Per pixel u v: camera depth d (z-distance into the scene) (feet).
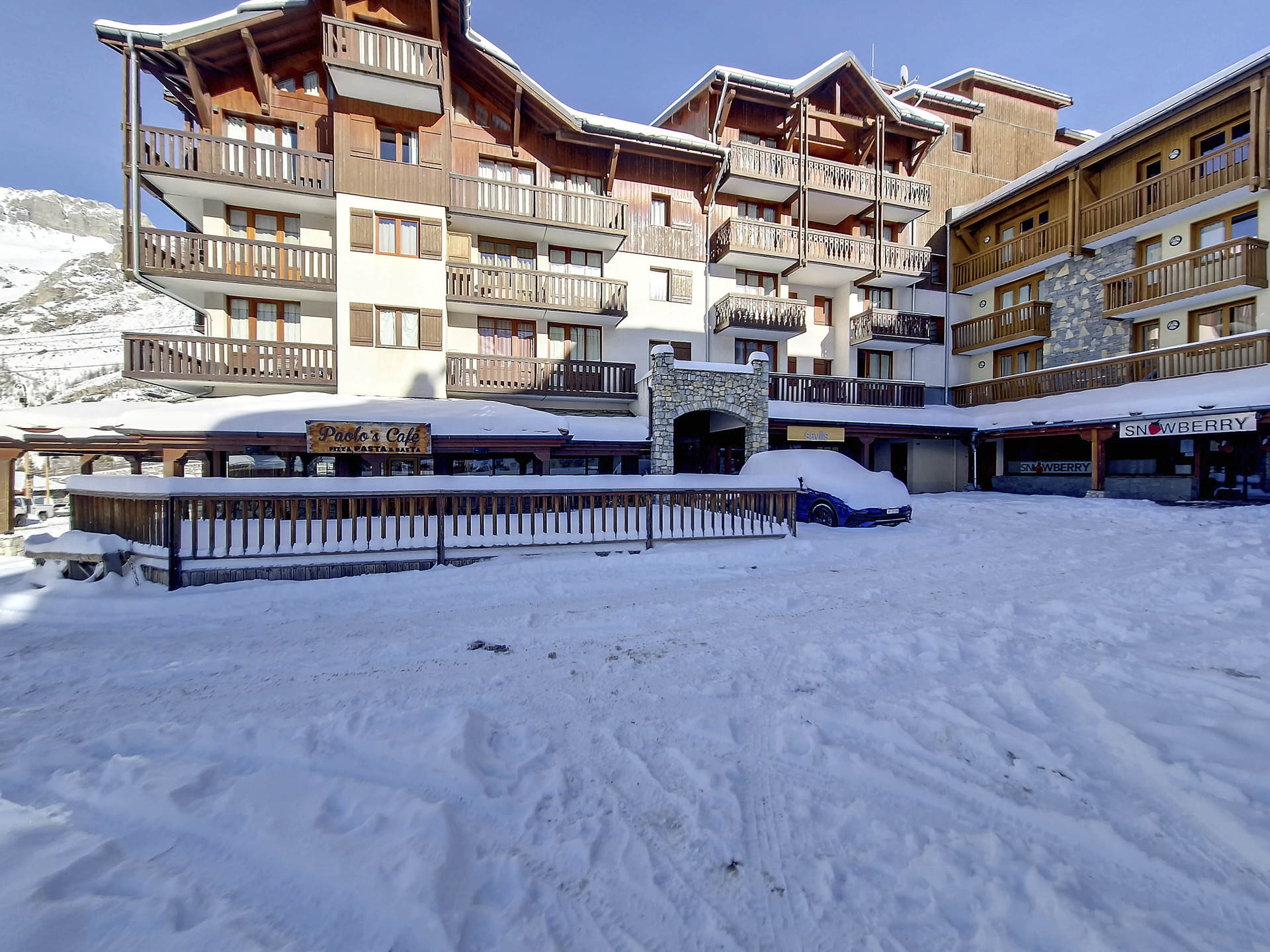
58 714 12.34
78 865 7.30
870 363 73.10
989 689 12.44
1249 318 51.06
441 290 51.42
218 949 6.10
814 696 12.47
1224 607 18.02
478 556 25.58
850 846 7.92
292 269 48.44
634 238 62.49
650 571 25.31
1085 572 24.54
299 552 23.06
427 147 51.34
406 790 8.98
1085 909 6.55
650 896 7.09
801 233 64.80
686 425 60.34
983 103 80.79
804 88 64.39
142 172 44.01
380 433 38.22
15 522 45.14
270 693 13.23
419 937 6.29
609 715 11.89
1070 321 64.80
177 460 37.14
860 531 35.94
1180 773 8.91
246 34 45.50
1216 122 52.70
